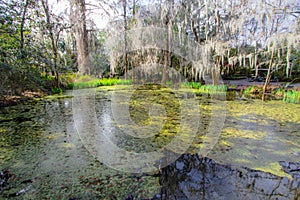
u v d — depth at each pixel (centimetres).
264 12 445
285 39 478
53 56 487
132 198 121
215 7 562
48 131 244
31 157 173
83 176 144
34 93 490
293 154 186
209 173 152
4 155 176
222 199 121
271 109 378
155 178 144
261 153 188
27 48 392
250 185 137
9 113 332
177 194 125
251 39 561
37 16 478
